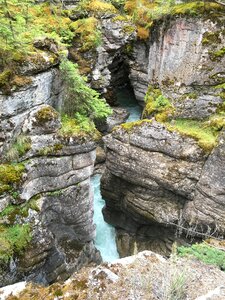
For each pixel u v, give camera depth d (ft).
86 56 56.65
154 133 42.11
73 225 38.11
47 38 35.78
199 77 46.37
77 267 38.04
